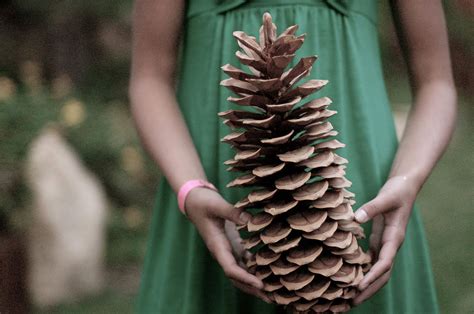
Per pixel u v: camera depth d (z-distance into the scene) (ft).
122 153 13.71
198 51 3.33
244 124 2.68
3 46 16.97
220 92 3.26
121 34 17.74
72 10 16.79
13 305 8.57
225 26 3.26
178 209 3.34
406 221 2.96
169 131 3.23
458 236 9.12
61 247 10.47
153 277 3.46
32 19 17.15
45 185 10.36
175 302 3.33
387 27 17.48
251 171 2.77
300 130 2.71
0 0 16.79
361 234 2.79
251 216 2.82
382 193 2.92
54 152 10.59
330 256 2.68
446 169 11.47
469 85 21.09
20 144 10.65
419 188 3.04
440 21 3.34
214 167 3.25
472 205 9.96
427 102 3.30
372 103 3.29
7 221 9.95
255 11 3.24
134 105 3.34
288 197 2.68
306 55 3.21
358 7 3.31
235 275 2.79
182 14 3.37
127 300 10.62
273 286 2.71
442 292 8.21
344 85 3.24
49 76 17.31
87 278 10.89
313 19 3.23
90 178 11.66
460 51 20.98
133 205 13.96
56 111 12.54
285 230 2.65
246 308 3.28
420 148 3.14
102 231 11.18
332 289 2.67
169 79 3.38
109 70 17.84
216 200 2.91
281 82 2.63
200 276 3.25
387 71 20.33
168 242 3.37
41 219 10.28
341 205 2.71
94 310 10.06
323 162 2.63
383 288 3.18
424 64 3.35
